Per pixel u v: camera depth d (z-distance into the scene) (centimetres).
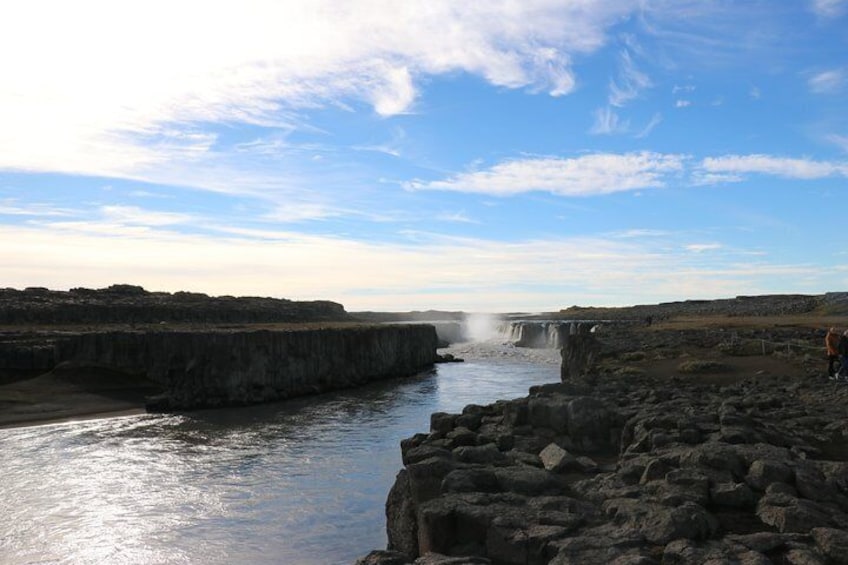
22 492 2648
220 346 5525
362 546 1992
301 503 2433
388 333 7900
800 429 1759
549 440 1755
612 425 1766
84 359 5591
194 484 2741
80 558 1953
